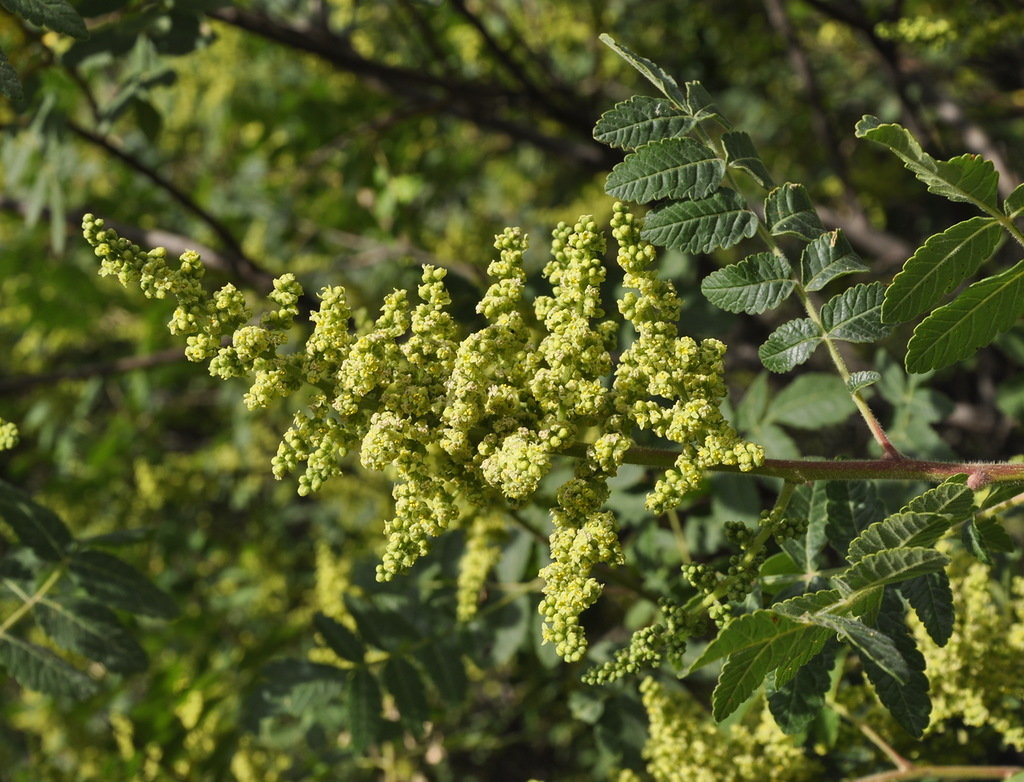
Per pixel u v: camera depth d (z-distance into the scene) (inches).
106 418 352.8
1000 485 76.8
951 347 72.2
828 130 261.7
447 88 230.1
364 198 240.2
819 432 232.2
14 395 324.8
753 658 64.3
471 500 76.1
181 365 254.4
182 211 285.3
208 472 295.0
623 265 78.3
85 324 265.6
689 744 107.6
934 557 66.6
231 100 292.2
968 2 164.6
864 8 245.3
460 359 73.6
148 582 117.8
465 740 174.2
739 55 295.6
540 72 281.0
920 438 130.6
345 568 164.6
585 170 307.7
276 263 280.7
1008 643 100.7
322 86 257.9
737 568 77.0
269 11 249.0
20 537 115.0
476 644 131.3
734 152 80.6
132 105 156.8
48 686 109.0
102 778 179.6
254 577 253.4
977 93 273.3
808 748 106.0
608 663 74.0
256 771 173.6
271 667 131.0
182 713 172.6
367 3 268.4
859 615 69.1
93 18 138.4
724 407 133.0
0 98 165.8
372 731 127.3
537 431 75.0
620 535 158.4
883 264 250.8
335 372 76.4
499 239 78.8
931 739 110.1
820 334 79.4
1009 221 70.5
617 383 76.2
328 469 76.0
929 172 68.8
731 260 274.7
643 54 298.4
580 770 256.1
